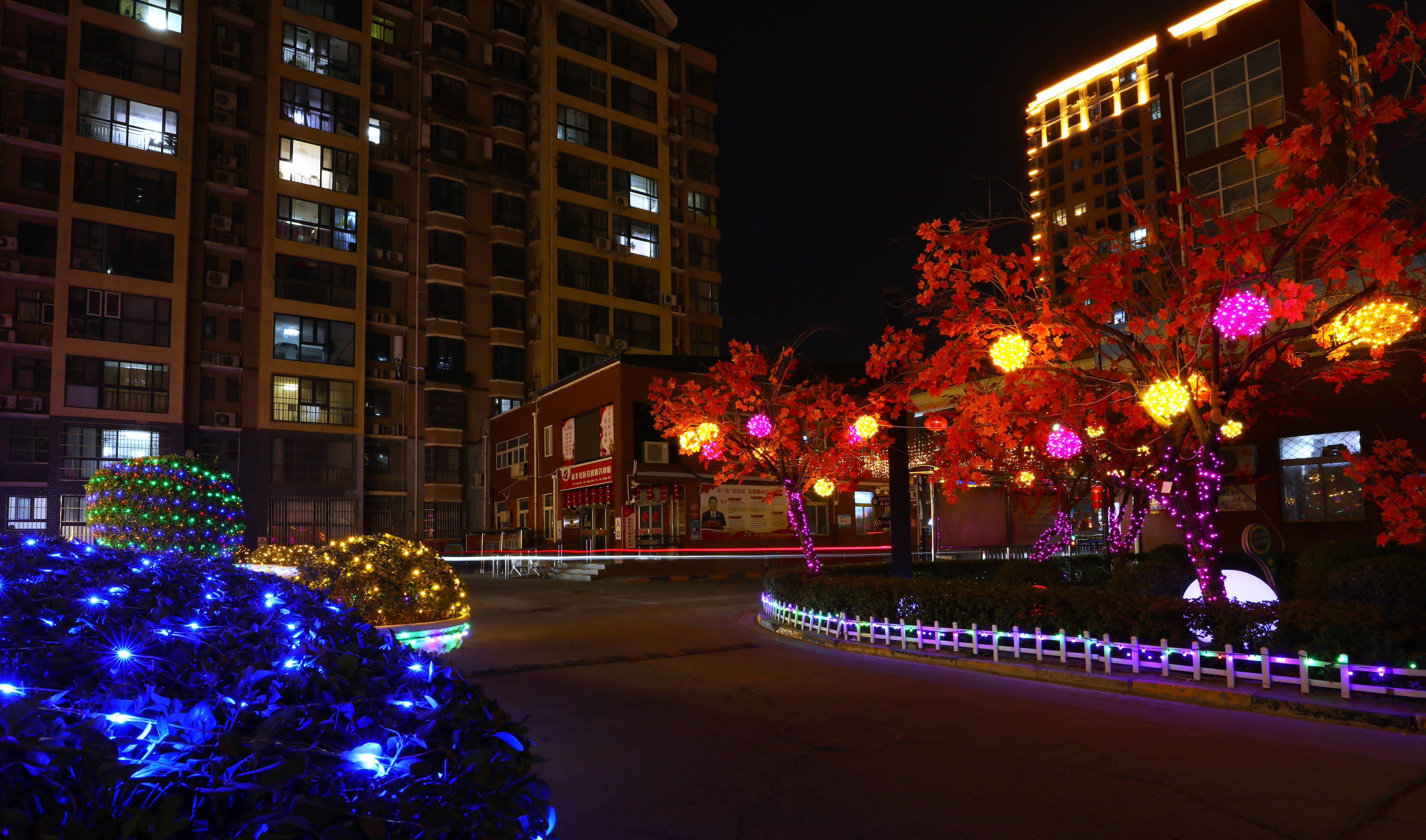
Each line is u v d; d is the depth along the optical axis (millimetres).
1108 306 8617
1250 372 8844
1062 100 77938
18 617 1945
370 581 7996
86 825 1235
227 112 32875
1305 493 16281
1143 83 72250
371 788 1554
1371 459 12875
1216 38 21281
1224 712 6879
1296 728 6332
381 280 37375
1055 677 8312
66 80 29703
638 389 29172
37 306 29469
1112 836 4246
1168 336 8906
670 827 4453
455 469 38625
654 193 45250
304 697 1851
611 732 6477
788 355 15133
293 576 7977
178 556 4305
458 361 38812
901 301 12141
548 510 33562
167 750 1444
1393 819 4422
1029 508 17922
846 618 11109
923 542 23797
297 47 34719
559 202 41500
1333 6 21562
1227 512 17406
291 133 34188
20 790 1215
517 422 36812
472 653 10656
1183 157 21812
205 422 31719
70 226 29297
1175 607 7980
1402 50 7043
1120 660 8047
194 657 1943
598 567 26828
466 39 41094
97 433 29406
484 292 40156
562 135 42156
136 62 31078
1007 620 9305
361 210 35625
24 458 28812
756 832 4371
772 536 29781
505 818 1712
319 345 34125
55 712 1405
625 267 43500
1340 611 7043
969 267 9391
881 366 12258
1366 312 7434
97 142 29938
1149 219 8664
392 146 38500
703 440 13680
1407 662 6539
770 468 14344
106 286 29750
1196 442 9945
